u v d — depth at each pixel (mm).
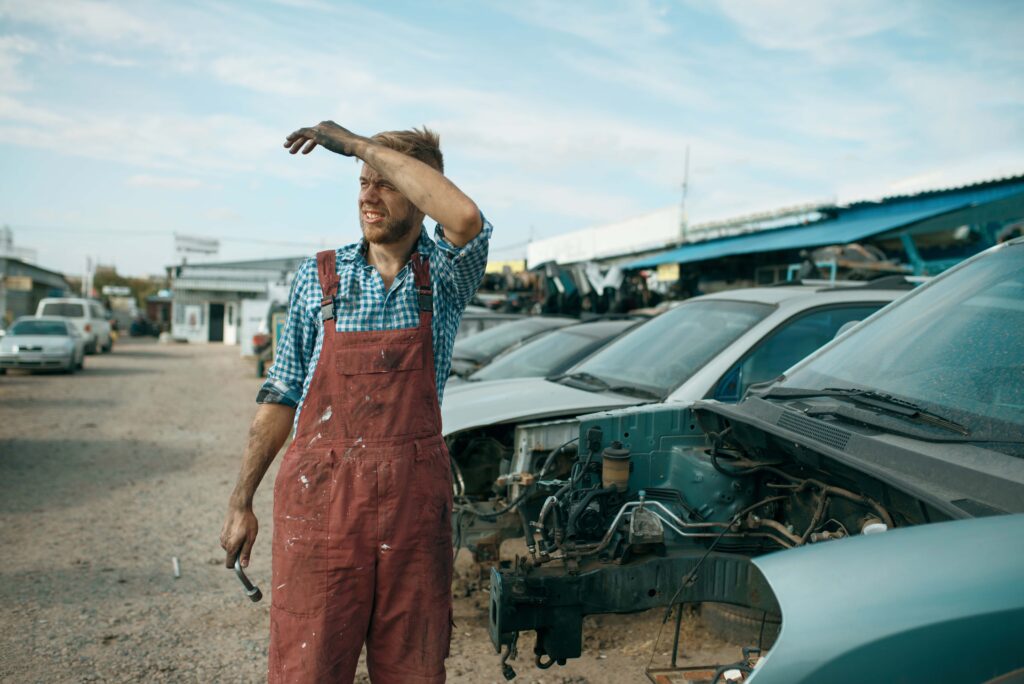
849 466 2223
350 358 1996
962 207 9172
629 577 2879
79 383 18312
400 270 2111
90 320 29766
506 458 4434
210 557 5270
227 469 8320
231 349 40594
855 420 2432
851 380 2783
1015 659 1408
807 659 1438
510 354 7168
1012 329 2451
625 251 18344
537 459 3963
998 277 2750
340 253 2131
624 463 3145
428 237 2223
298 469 1988
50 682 3428
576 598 2820
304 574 1968
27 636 3920
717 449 3211
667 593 2918
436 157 2250
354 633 2006
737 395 4230
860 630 1438
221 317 49562
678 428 3389
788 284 5477
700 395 4148
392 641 2037
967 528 1605
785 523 3113
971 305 2715
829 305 4590
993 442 2043
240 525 2104
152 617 4199
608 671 3451
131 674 3518
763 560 1697
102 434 10594
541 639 2834
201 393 16688
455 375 7398
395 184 2020
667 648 3623
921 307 2951
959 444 2094
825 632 1456
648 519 2932
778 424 2664
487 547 4102
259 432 2139
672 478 3326
